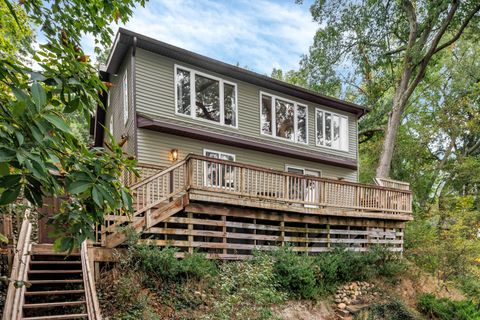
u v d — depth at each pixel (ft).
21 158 5.37
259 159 39.73
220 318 18.97
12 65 6.66
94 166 7.57
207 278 22.27
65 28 9.86
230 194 26.18
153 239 24.14
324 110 47.11
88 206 7.89
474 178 65.10
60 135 7.25
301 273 25.70
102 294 19.07
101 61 49.42
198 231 24.88
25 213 20.11
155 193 25.98
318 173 45.37
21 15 17.44
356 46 63.05
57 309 18.47
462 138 73.00
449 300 31.91
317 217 32.04
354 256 31.58
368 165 76.84
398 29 60.34
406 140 72.49
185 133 33.40
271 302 23.22
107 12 11.06
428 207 52.08
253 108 39.70
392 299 30.01
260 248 27.32
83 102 7.86
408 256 40.93
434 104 74.43
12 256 17.62
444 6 47.67
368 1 55.01
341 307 26.78
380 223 37.17
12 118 5.62
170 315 19.17
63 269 20.94
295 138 43.21
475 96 64.64
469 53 68.59
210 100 36.35
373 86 69.56
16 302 14.79
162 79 33.06
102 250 20.77
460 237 40.88
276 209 28.60
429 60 56.39
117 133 39.50
